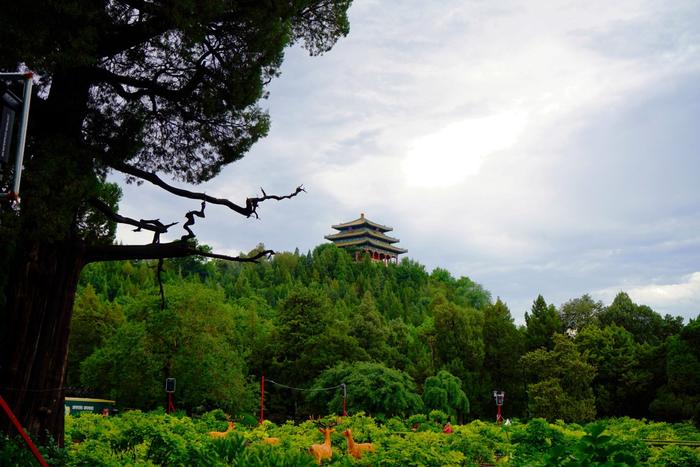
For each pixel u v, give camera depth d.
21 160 6.19
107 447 12.58
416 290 147.12
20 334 12.03
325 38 16.28
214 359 46.47
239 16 13.02
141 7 12.05
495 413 62.62
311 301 61.56
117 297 86.25
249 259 14.15
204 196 13.78
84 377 50.03
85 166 11.78
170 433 12.30
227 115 15.09
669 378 52.69
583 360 56.03
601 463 5.88
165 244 13.77
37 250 12.31
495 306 67.81
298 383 56.94
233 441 9.40
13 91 6.53
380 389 49.88
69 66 11.20
